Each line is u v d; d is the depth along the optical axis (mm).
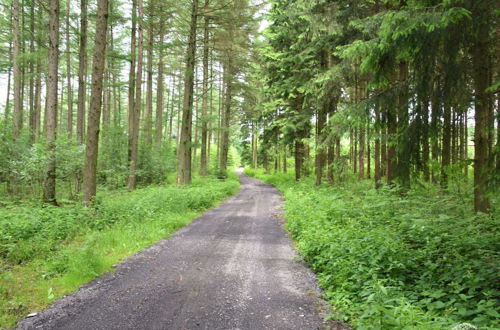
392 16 4641
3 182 16141
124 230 8922
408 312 3453
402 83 6711
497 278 4035
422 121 6180
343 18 12156
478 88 5906
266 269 6141
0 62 23219
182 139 20516
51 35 12047
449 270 4570
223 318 4082
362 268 4965
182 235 9172
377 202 9445
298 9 12930
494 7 4941
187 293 4918
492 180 4684
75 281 5336
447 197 8992
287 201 15945
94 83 10797
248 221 11516
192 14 19156
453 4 4922
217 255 7117
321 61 17531
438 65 6008
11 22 23359
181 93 37938
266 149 30031
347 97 16375
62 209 9961
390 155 10891
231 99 33500
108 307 4418
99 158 19234
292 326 3859
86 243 7043
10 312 4211
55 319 4066
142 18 18500
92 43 27953
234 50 22875
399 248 5512
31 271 5703
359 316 3971
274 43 19281
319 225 8156
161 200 13078
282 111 22703
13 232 7238
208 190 18000
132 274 5816
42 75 27125
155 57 26219
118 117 24656
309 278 5648
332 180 19344
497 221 6020
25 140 15750
